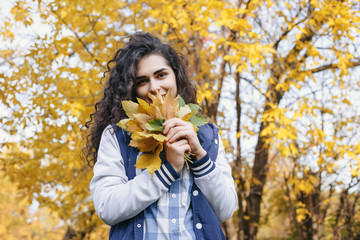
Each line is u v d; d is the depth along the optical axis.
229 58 3.25
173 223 1.30
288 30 3.74
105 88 1.66
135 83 1.50
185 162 1.37
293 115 3.46
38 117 3.11
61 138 3.40
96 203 1.32
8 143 3.39
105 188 1.32
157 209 1.32
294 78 3.64
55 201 3.81
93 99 3.47
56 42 2.99
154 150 1.27
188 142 1.30
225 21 3.16
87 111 3.43
